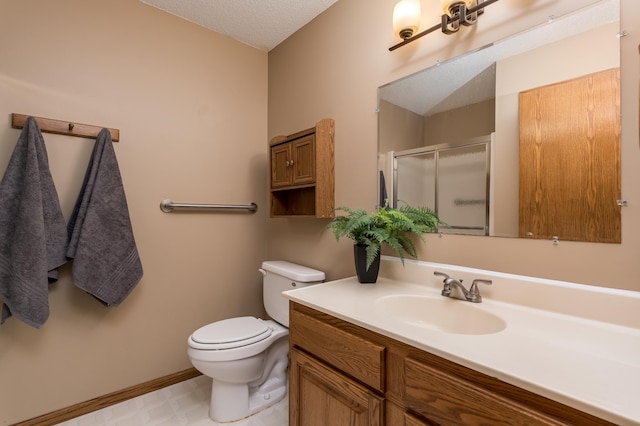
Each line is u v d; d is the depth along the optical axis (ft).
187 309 6.47
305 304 3.74
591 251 3.05
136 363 5.86
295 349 3.96
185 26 6.42
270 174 6.70
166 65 6.18
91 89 5.38
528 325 2.89
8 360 4.72
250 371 5.10
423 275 4.32
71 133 5.16
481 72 3.84
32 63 4.87
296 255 6.70
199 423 5.10
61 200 5.09
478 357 2.28
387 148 4.91
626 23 2.89
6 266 4.48
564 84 3.21
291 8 6.02
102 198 5.15
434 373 2.49
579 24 3.13
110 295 5.19
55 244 4.82
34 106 4.88
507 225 3.62
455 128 4.09
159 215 6.11
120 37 5.67
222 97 6.93
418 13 4.28
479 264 3.86
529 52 3.45
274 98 7.42
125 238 5.38
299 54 6.68
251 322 5.74
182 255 6.40
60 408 5.12
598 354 2.34
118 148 5.64
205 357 4.75
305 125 6.49
